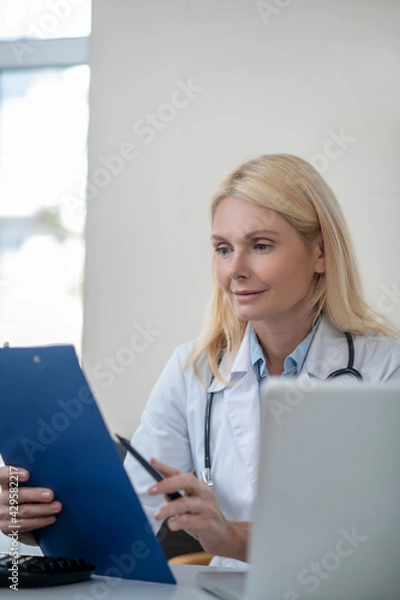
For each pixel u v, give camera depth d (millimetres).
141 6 2771
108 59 2793
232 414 1487
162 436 1564
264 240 1396
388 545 878
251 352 1520
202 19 2727
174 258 2717
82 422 969
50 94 2992
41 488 1072
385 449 850
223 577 989
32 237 2975
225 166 2695
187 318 2697
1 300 2980
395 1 2602
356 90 2619
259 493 837
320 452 836
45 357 985
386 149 2596
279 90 2670
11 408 1044
